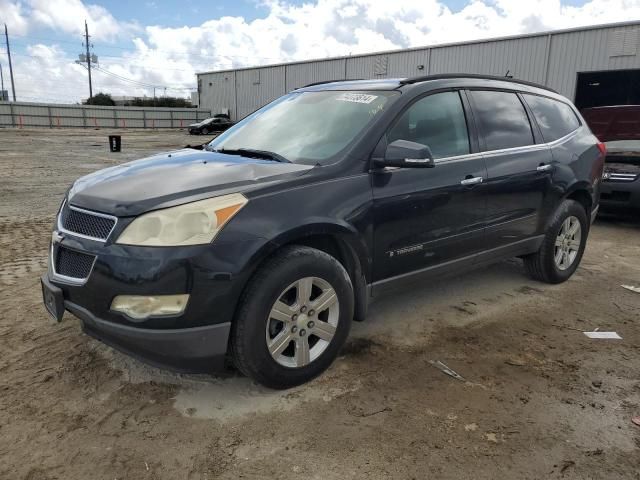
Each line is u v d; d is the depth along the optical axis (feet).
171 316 8.46
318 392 9.92
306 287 9.70
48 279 9.70
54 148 76.95
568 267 16.49
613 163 24.57
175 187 9.35
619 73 84.53
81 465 7.90
